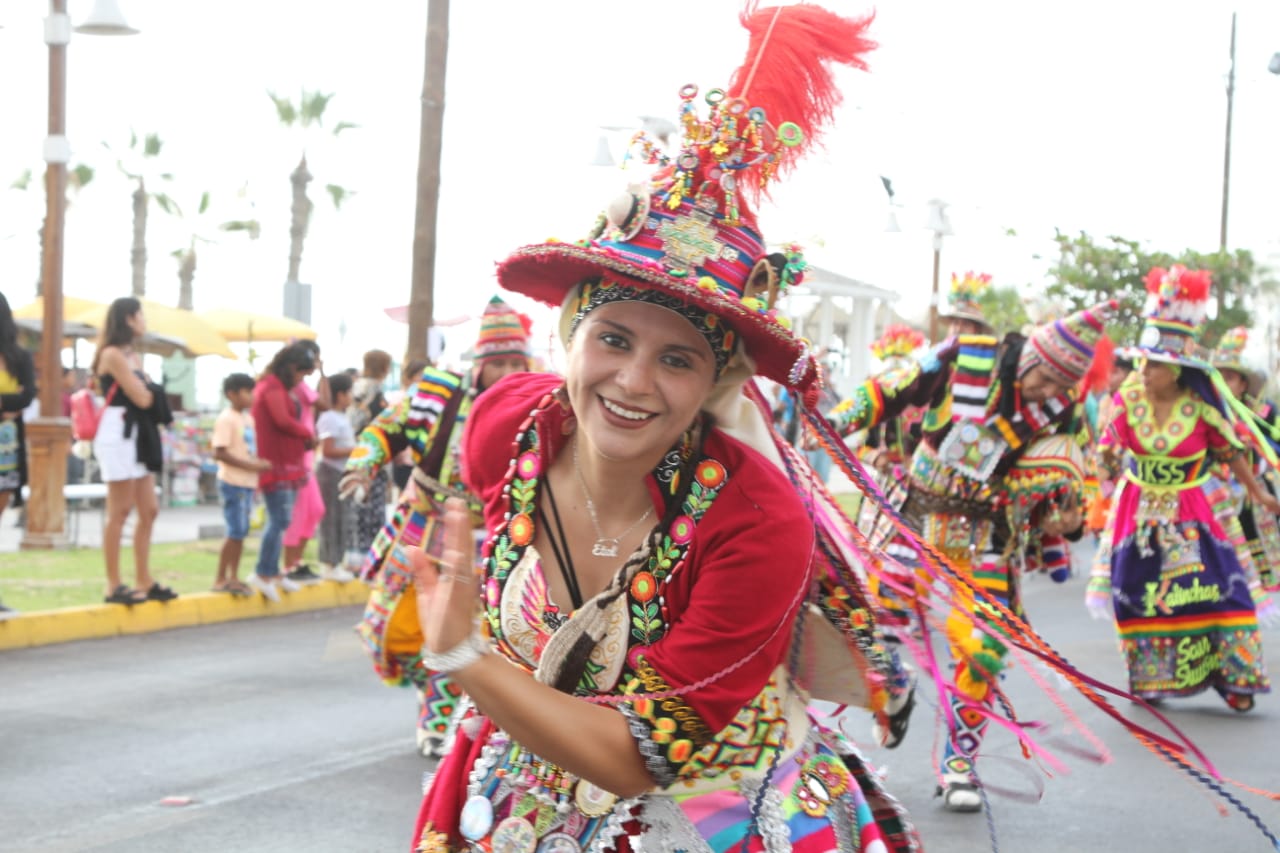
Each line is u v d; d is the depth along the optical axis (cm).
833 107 260
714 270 244
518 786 263
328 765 641
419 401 607
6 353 829
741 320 238
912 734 710
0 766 630
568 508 258
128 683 820
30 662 879
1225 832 563
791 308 286
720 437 254
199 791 595
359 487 611
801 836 259
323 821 555
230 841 528
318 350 1127
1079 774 646
